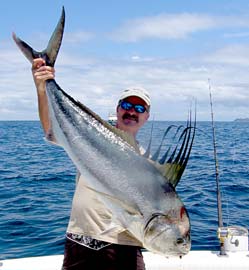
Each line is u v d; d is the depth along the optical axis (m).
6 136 44.84
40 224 8.01
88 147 3.09
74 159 3.14
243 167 16.20
